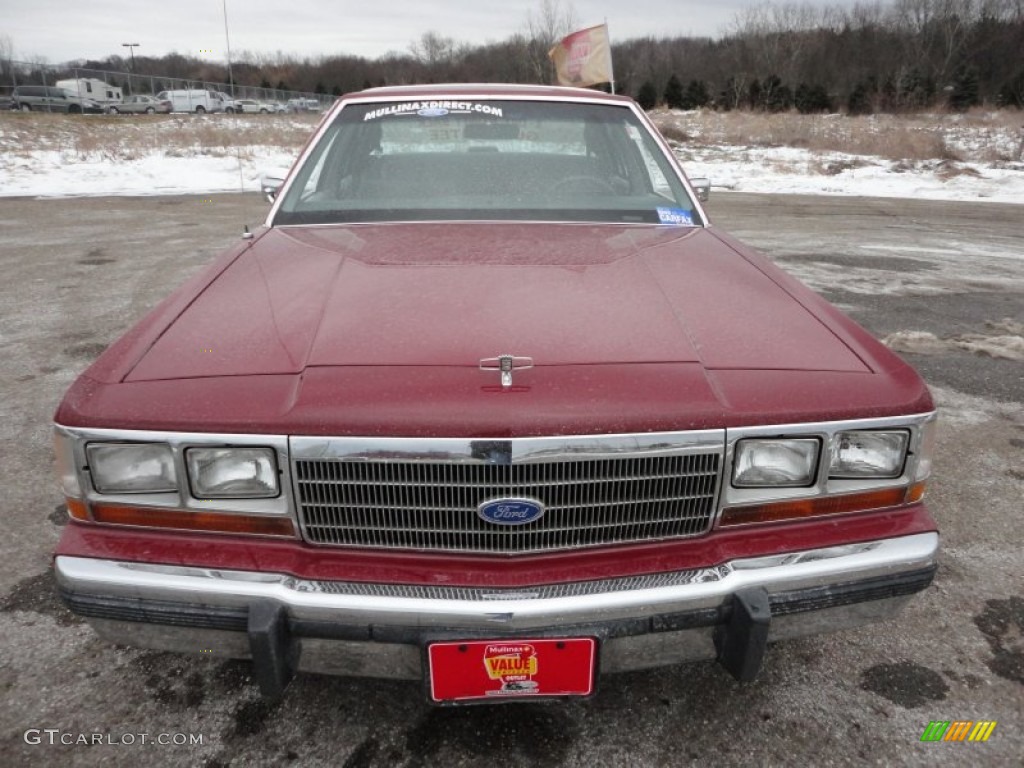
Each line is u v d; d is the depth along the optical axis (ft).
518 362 4.93
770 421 4.80
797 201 38.37
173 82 119.85
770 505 5.00
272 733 5.81
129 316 16.80
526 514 4.70
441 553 4.87
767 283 6.57
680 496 4.85
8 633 6.84
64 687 6.23
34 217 31.07
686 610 4.81
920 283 20.57
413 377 4.82
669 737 5.80
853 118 91.09
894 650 6.75
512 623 4.63
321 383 4.81
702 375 4.98
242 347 5.24
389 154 9.11
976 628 7.04
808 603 4.95
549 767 5.53
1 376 13.17
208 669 6.47
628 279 6.40
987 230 30.04
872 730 5.87
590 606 4.66
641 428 4.65
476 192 8.68
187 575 4.75
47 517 8.72
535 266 6.66
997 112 100.48
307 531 4.86
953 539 8.45
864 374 5.17
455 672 4.78
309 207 8.54
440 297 5.89
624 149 9.40
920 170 50.08
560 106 9.57
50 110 105.09
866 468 5.08
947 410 12.00
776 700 6.16
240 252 7.36
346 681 6.31
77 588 4.79
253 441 4.66
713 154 58.65
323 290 6.12
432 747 5.69
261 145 60.95
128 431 4.72
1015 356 14.47
